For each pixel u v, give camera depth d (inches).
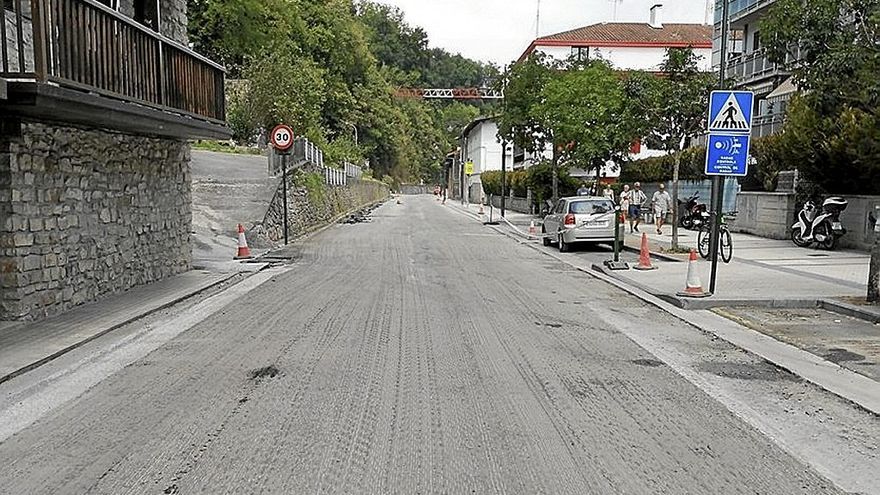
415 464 189.9
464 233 1115.9
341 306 429.1
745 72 1397.6
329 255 741.3
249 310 415.2
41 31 319.6
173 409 234.2
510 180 2070.6
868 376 285.9
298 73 1455.5
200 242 738.8
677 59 739.4
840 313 419.8
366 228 1200.2
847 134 708.0
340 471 185.0
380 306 430.6
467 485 177.5
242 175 1031.6
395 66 4207.7
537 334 356.2
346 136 2470.5
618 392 257.9
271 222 893.2
